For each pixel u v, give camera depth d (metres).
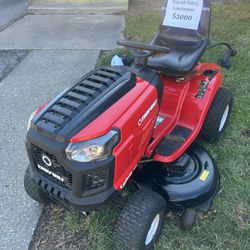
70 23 6.44
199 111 2.69
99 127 1.81
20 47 5.46
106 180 1.85
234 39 5.07
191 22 2.95
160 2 7.50
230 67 4.23
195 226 2.38
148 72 2.22
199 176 2.37
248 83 3.94
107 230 2.36
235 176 2.76
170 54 2.76
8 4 8.04
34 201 2.63
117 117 1.88
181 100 2.71
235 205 2.54
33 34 5.97
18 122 3.56
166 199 2.28
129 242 1.97
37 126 1.83
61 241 2.34
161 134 2.50
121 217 2.01
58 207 2.57
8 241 2.35
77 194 1.84
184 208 2.32
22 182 2.81
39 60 4.98
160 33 3.12
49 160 1.86
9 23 6.62
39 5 7.26
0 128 3.47
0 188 2.76
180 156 2.44
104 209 2.46
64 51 5.24
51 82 4.36
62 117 1.82
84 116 1.82
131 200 2.05
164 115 2.70
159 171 2.39
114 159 1.83
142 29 5.71
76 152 1.76
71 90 1.99
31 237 2.38
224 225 2.38
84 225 2.41
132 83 2.05
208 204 2.35
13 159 3.05
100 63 4.75
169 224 2.39
